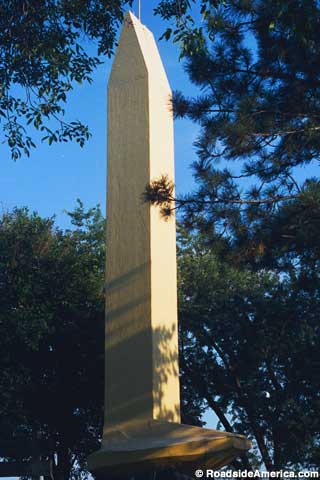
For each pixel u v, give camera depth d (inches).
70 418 882.8
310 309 844.6
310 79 465.7
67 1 475.2
